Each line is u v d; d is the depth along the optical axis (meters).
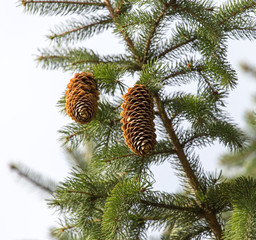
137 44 2.06
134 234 1.96
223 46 2.02
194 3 2.02
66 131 2.05
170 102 2.04
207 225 2.00
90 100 1.98
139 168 1.99
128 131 1.94
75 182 1.95
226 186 1.96
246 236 1.87
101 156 2.00
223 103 2.05
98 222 1.97
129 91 1.96
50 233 2.02
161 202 1.96
